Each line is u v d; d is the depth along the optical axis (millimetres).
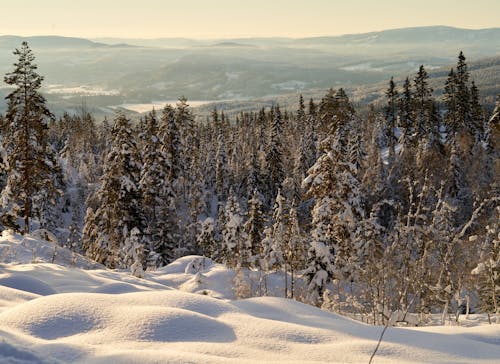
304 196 20297
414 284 6809
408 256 7039
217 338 3957
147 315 4219
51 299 4570
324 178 19781
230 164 79562
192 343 3799
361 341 3900
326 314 5039
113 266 30234
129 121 31797
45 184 30375
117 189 30812
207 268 22609
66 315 4246
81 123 104438
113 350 3480
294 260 15906
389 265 7133
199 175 60281
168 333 3977
